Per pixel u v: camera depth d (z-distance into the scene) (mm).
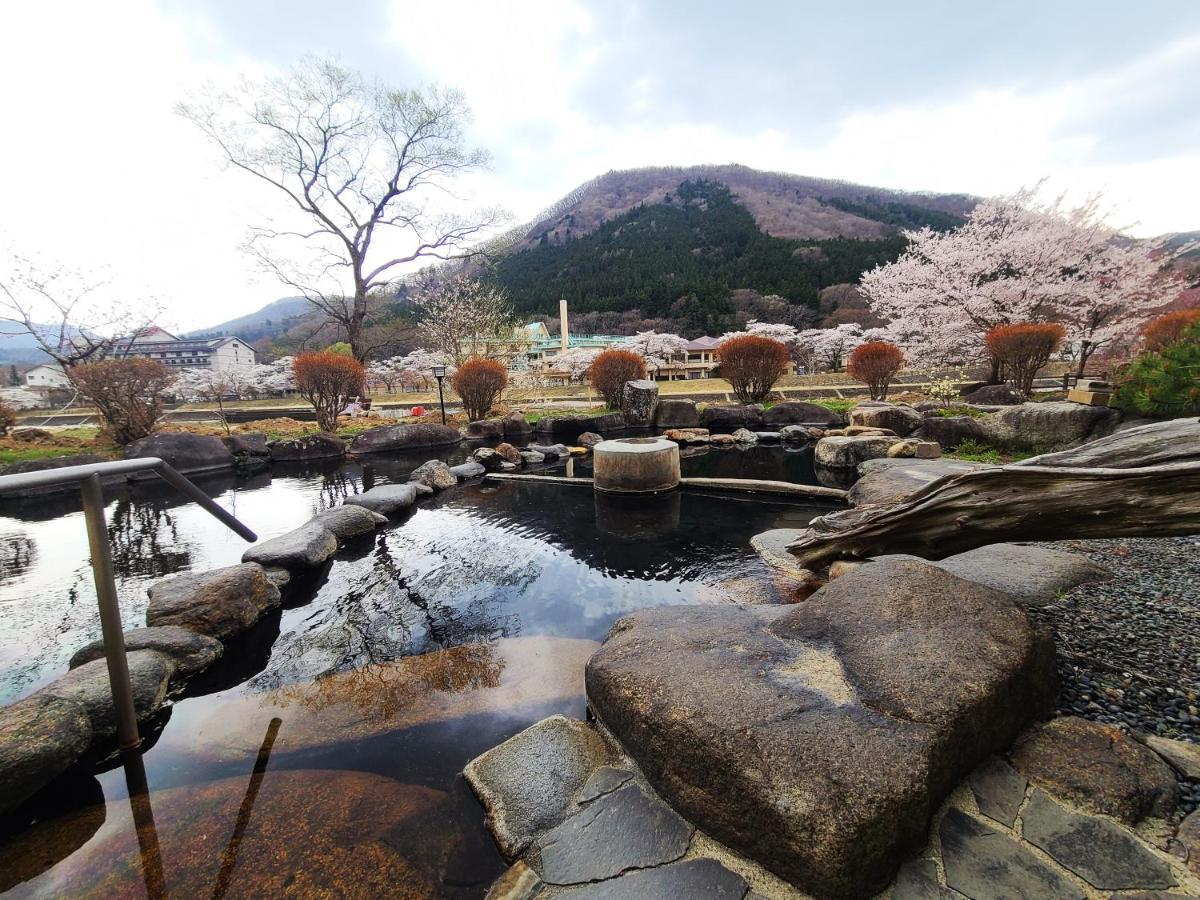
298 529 4672
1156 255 14328
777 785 1425
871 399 13602
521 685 2582
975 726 1619
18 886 1567
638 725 1839
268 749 2184
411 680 2672
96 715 2221
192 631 2996
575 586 3859
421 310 24781
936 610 2037
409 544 4906
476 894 1498
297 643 3131
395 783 1956
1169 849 1382
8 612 3609
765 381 14680
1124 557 3252
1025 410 7188
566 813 1724
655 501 6320
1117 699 1950
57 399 17453
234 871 1597
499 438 12234
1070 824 1463
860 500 5414
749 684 1796
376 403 17750
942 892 1313
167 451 8594
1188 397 4887
